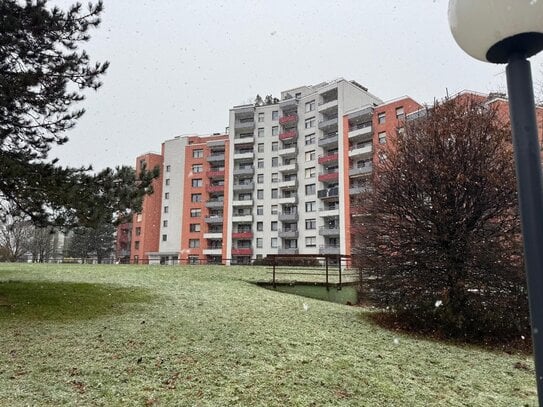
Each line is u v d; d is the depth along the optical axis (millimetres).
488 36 2297
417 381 5191
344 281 14164
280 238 57812
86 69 8703
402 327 8727
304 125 58438
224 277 16766
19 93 7785
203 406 3973
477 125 8641
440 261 8211
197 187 66062
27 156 8570
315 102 57469
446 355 6707
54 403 3871
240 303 10320
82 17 8656
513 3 2160
